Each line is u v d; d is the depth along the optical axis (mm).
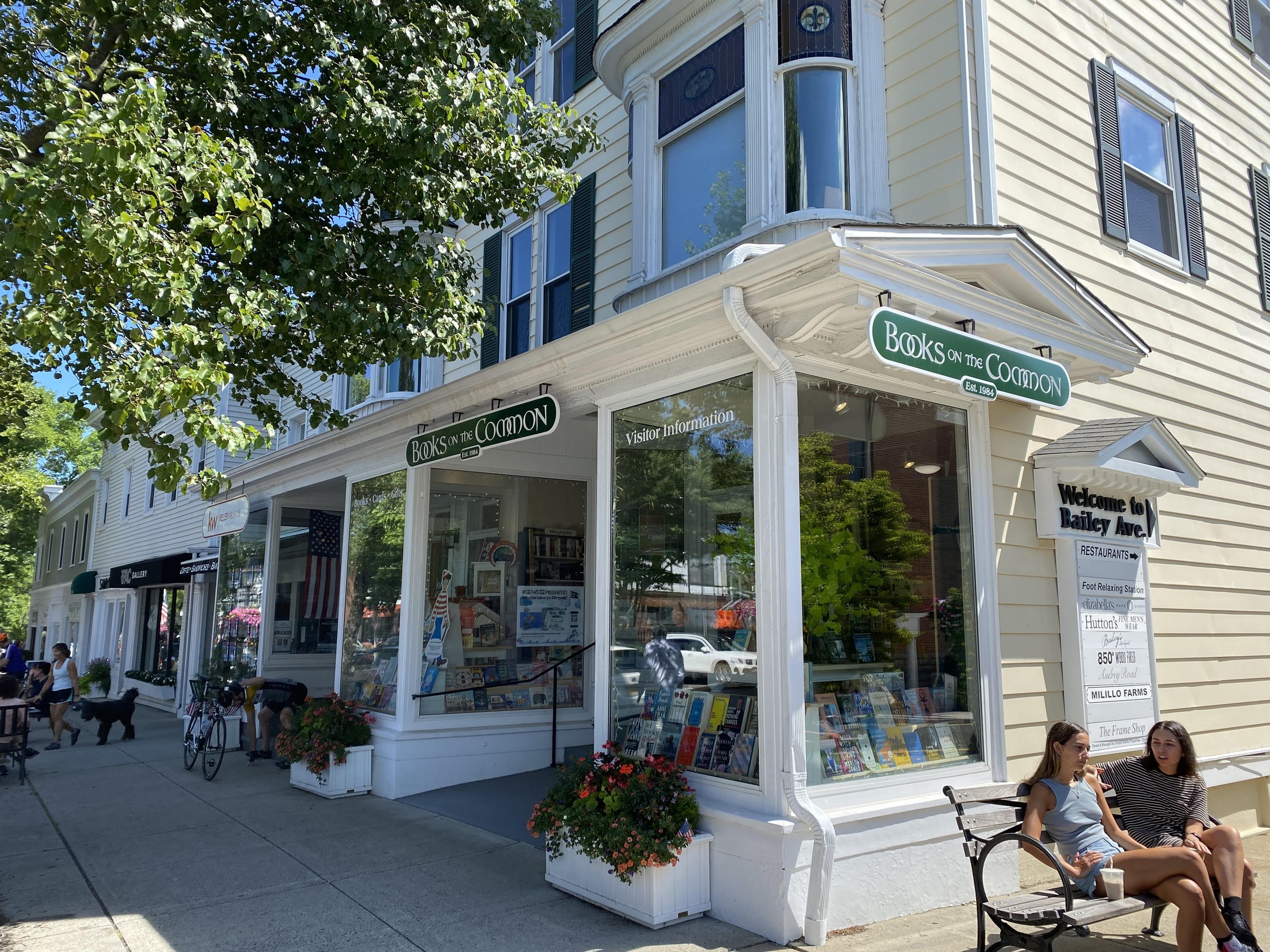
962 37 6863
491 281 12203
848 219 7113
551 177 8344
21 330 5152
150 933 5105
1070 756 4938
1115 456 6629
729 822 5242
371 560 9852
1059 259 7363
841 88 7477
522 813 7727
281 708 11273
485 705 9164
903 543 5980
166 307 5273
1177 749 5270
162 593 22156
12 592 48625
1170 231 8930
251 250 6848
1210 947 5180
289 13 7242
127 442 5910
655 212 8805
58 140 4926
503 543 9461
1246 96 10391
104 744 13531
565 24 11898
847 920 5168
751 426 5527
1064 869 4676
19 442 26500
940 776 5781
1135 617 7191
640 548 6250
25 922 5305
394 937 5035
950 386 6250
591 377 6703
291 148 7543
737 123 8133
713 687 5641
